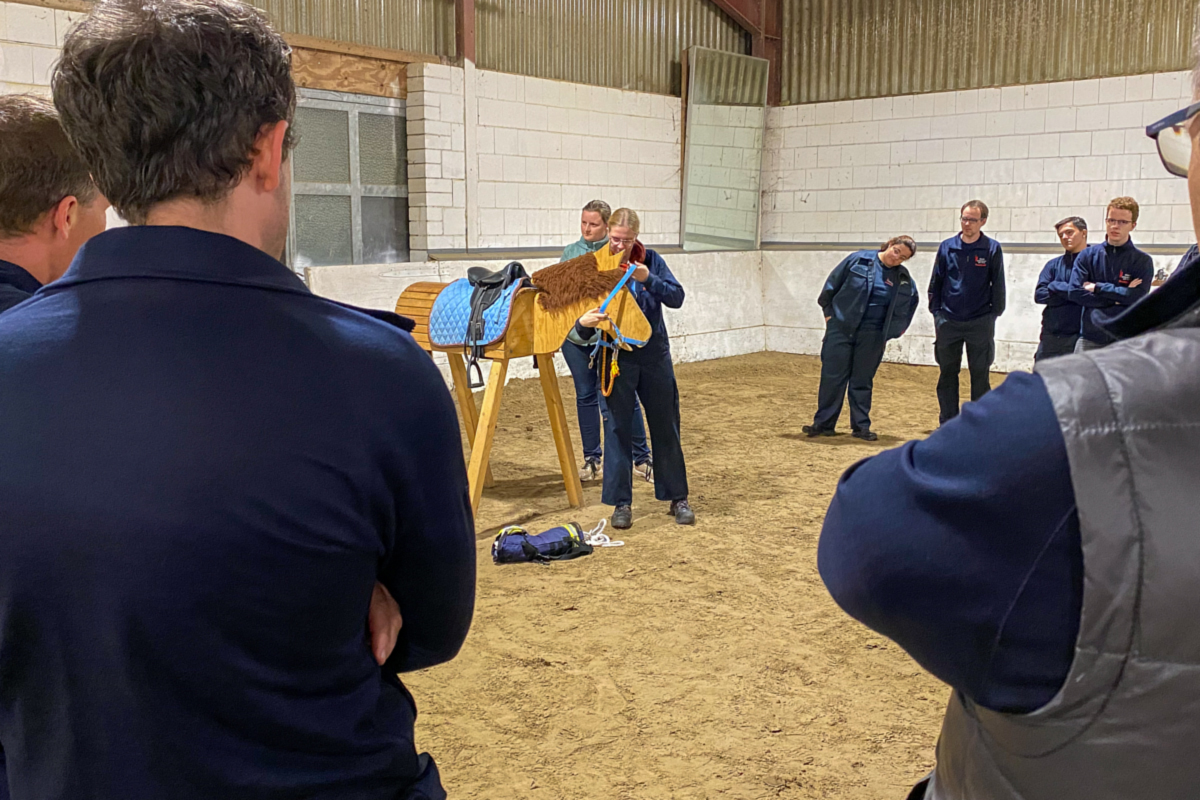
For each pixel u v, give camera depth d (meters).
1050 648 0.66
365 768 0.93
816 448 6.46
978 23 9.67
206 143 0.87
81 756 0.83
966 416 0.72
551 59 9.20
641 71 10.09
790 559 4.24
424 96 8.10
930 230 10.17
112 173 0.88
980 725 0.77
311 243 7.75
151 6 0.87
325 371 0.87
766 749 2.65
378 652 0.99
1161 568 0.62
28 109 1.39
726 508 5.01
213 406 0.82
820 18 10.77
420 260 8.37
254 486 0.82
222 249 0.87
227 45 0.87
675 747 2.66
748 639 3.39
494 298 4.37
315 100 7.60
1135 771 0.66
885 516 0.73
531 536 4.24
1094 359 0.68
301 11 7.40
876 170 10.46
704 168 10.59
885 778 2.51
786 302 11.00
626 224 4.39
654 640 3.38
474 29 8.46
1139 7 8.72
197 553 0.80
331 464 0.85
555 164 9.28
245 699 0.84
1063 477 0.64
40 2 5.95
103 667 0.81
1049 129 9.31
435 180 8.29
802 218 11.13
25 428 0.82
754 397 8.39
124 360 0.83
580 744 2.67
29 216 1.40
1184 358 0.67
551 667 3.16
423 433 0.93
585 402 5.61
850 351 6.69
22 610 0.82
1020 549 0.66
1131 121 8.85
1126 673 0.64
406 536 0.95
